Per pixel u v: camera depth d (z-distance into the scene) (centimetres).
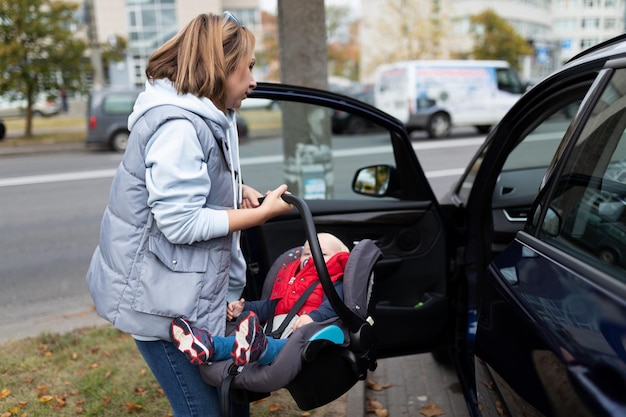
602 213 167
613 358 131
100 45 2067
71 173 1148
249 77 181
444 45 3747
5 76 1661
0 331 419
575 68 212
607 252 158
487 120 1656
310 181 383
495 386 194
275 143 420
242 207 206
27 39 1653
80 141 1669
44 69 1675
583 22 6419
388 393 321
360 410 293
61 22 1717
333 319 196
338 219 283
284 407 300
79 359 359
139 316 170
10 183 1049
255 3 4450
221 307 178
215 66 168
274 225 276
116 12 3850
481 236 285
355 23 4853
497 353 192
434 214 294
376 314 278
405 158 291
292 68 445
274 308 217
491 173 285
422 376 339
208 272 173
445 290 294
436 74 1585
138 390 317
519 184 288
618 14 6384
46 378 334
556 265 176
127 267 170
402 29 3762
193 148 163
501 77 1658
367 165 331
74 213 803
